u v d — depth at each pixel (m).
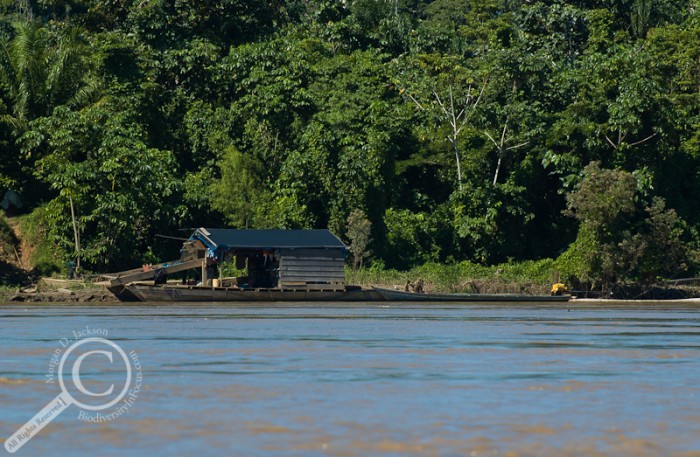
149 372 59.19
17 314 129.00
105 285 177.75
